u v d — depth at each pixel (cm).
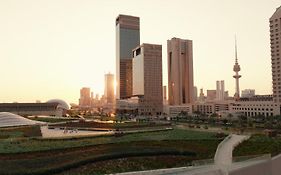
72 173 5012
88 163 5578
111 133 10650
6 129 12081
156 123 15888
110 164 5600
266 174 5722
